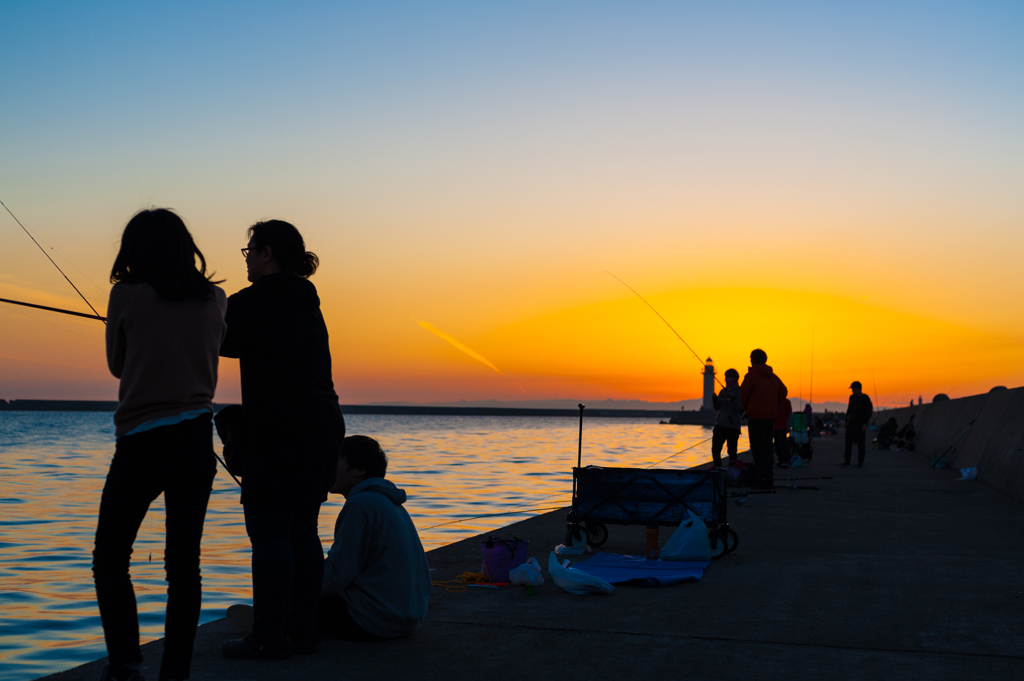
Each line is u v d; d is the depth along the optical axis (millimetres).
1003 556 5961
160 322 2678
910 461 17969
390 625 3645
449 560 5727
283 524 3365
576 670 3273
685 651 3547
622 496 6125
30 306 2951
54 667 4473
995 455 11820
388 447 32500
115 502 2664
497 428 79250
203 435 2768
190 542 2773
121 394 2705
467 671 3252
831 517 8133
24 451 27578
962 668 3330
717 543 5883
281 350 3307
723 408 11156
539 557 5988
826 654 3516
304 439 3303
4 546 8633
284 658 3357
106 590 2688
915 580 5086
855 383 15625
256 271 3510
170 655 2758
